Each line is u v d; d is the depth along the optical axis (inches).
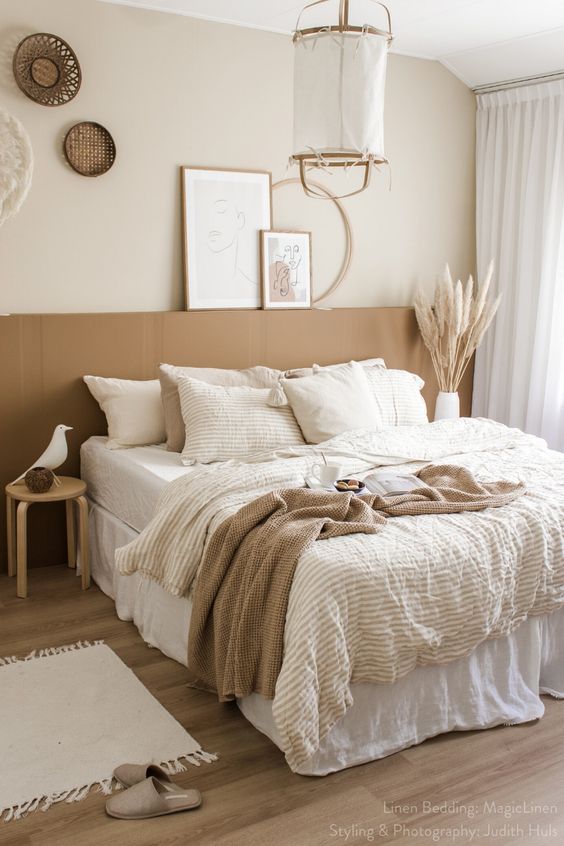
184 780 94.5
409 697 101.0
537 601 111.3
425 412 176.1
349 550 98.6
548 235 189.2
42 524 157.6
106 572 146.1
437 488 120.8
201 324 167.3
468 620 102.1
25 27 145.2
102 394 154.2
